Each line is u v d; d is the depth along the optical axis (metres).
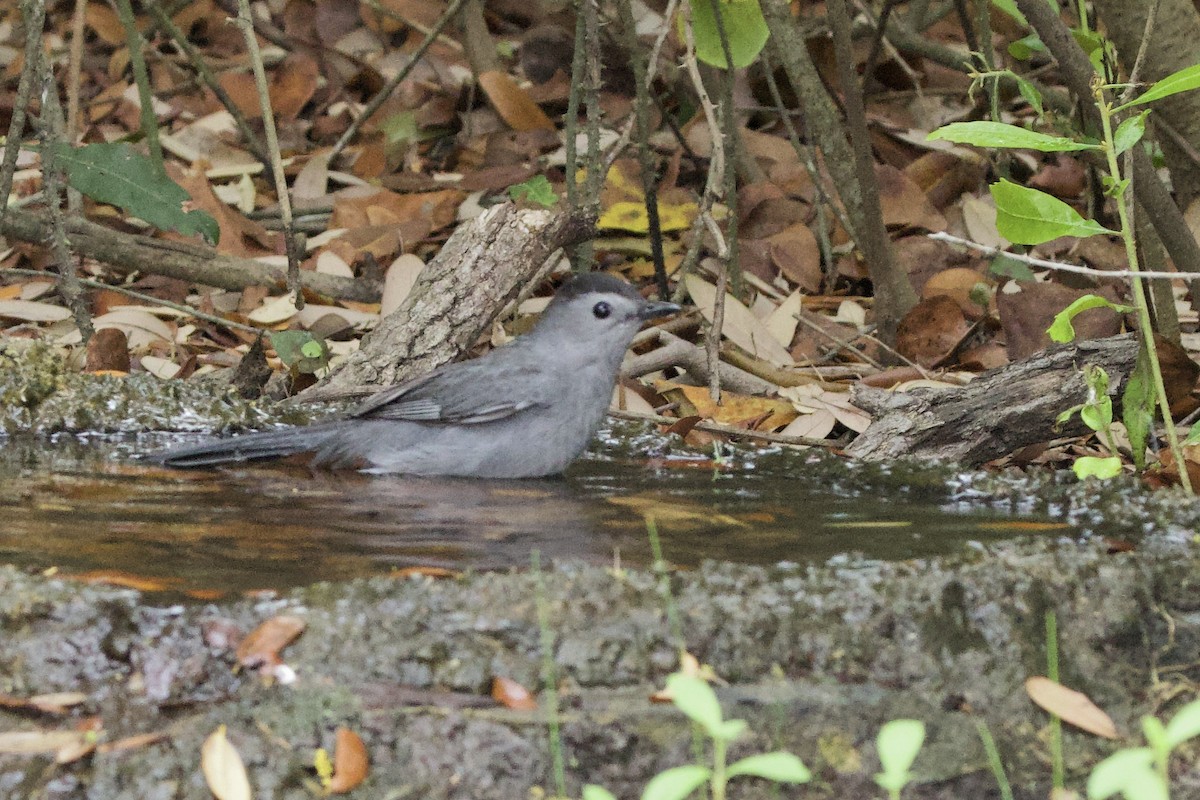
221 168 16.92
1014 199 7.84
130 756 5.22
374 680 5.46
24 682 5.43
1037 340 11.63
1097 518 7.68
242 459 9.48
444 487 8.91
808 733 5.52
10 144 10.45
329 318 12.81
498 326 12.34
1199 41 9.90
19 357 10.08
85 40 20.97
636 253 14.61
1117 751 5.71
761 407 11.06
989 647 5.91
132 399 10.13
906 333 12.36
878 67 16.88
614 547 7.03
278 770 5.25
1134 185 9.23
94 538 7.09
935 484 8.55
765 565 6.34
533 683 5.48
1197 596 6.32
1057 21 8.91
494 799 5.29
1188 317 12.63
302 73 18.66
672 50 17.64
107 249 13.26
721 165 11.28
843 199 13.06
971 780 5.56
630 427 10.31
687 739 5.39
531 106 17.12
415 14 20.28
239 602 5.69
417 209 15.41
